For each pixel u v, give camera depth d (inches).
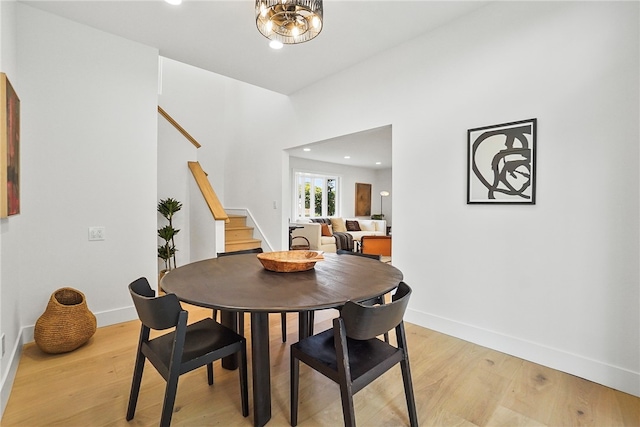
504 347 89.4
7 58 77.6
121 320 109.6
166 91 209.6
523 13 84.1
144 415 62.1
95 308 104.7
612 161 71.5
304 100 153.9
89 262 103.1
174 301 50.8
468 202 95.5
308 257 85.4
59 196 97.4
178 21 98.7
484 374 78.2
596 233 74.0
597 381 74.1
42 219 94.6
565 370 78.8
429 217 105.4
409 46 109.7
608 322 72.8
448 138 99.9
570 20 76.7
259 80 144.3
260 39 108.7
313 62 125.9
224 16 95.9
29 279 92.7
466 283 97.2
